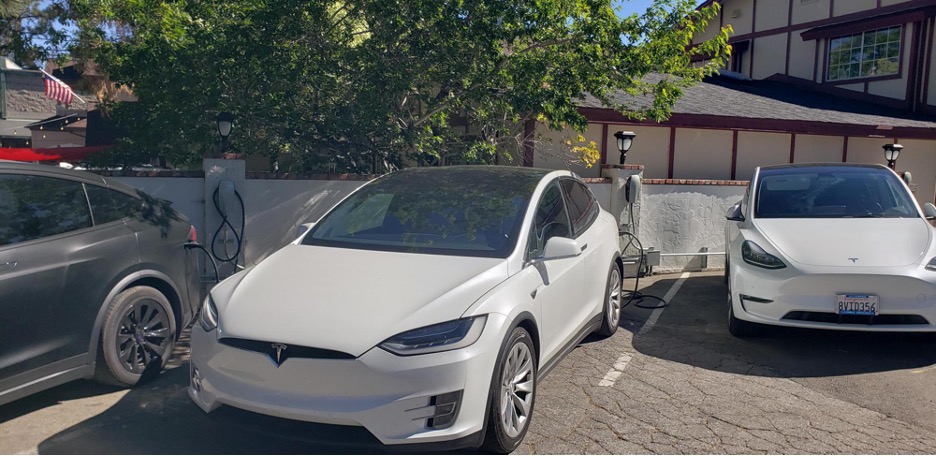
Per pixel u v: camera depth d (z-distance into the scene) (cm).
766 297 591
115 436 416
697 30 854
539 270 452
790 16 2181
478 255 435
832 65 2058
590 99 1264
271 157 956
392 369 344
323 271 416
